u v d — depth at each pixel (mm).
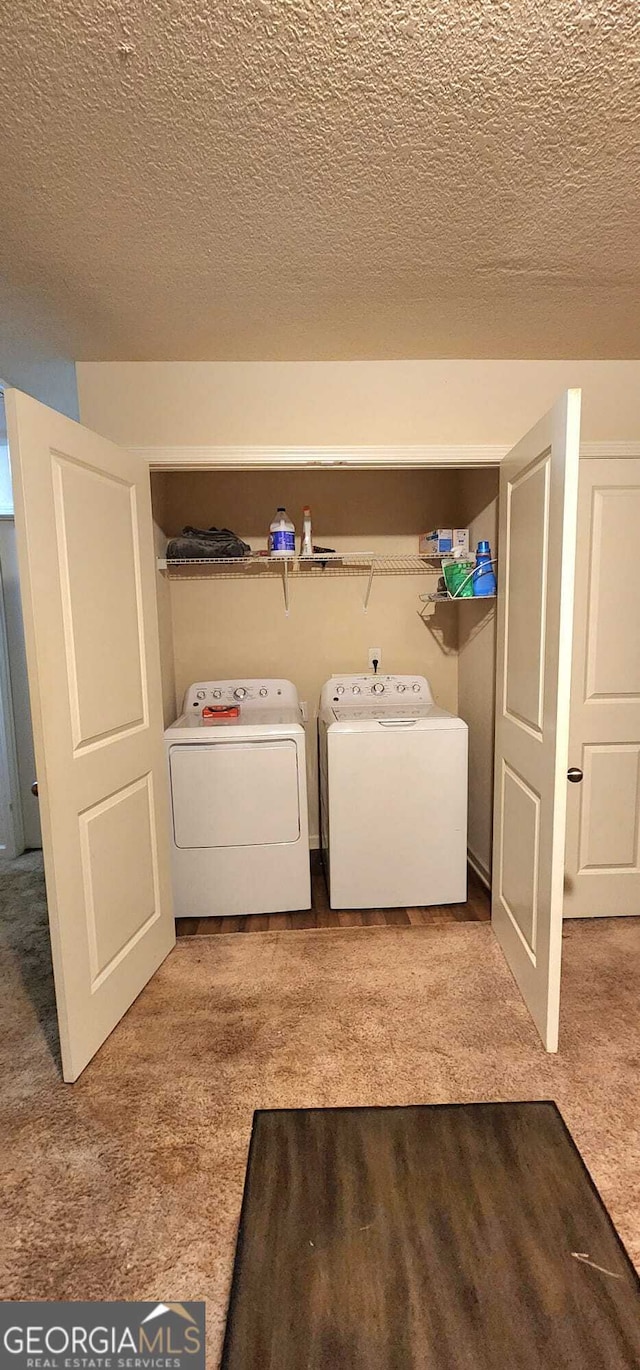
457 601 3195
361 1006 1962
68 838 1624
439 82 1032
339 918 2572
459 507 3105
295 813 2584
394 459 2262
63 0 868
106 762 1830
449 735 2549
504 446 2275
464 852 2621
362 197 1313
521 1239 1216
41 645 1498
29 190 1265
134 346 2070
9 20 901
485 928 2451
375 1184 1342
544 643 1745
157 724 2219
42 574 1505
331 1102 1573
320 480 3094
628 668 2391
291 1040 1810
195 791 2537
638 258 1575
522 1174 1355
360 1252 1198
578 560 2320
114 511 1897
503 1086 1610
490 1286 1132
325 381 2229
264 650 3188
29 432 1449
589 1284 1131
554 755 1657
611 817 2475
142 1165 1405
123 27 916
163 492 2945
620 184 1287
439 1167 1379
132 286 1674
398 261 1574
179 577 3102
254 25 919
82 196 1288
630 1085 1606
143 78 1007
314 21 916
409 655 3244
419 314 1866
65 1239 1241
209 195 1295
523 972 1967
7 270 1584
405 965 2189
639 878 2518
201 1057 1748
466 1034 1814
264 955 2283
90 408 2209
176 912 2600
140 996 2043
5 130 1104
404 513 3139
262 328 1944
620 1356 1019
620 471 2293
